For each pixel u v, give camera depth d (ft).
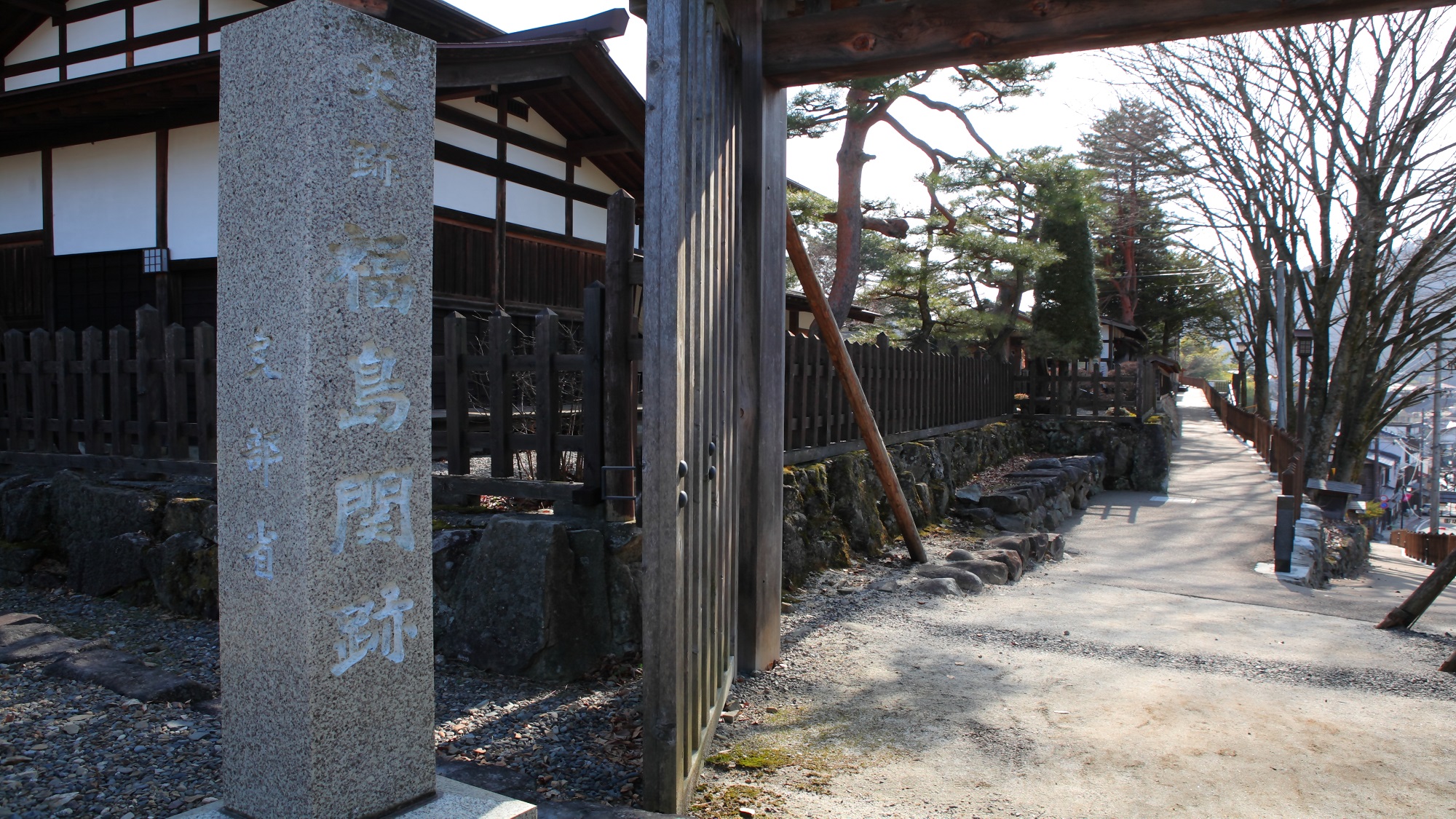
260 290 7.10
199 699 11.34
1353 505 50.44
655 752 9.35
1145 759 11.47
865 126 50.78
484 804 7.77
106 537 18.45
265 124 7.07
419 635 7.70
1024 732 12.35
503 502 17.20
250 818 7.29
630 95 27.61
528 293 33.73
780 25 14.06
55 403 20.99
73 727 10.16
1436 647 18.04
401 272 7.51
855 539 23.84
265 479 7.09
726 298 12.84
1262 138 54.19
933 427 36.50
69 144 29.99
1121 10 12.29
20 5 31.50
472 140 30.71
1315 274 58.59
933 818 9.74
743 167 14.14
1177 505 42.75
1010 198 63.05
